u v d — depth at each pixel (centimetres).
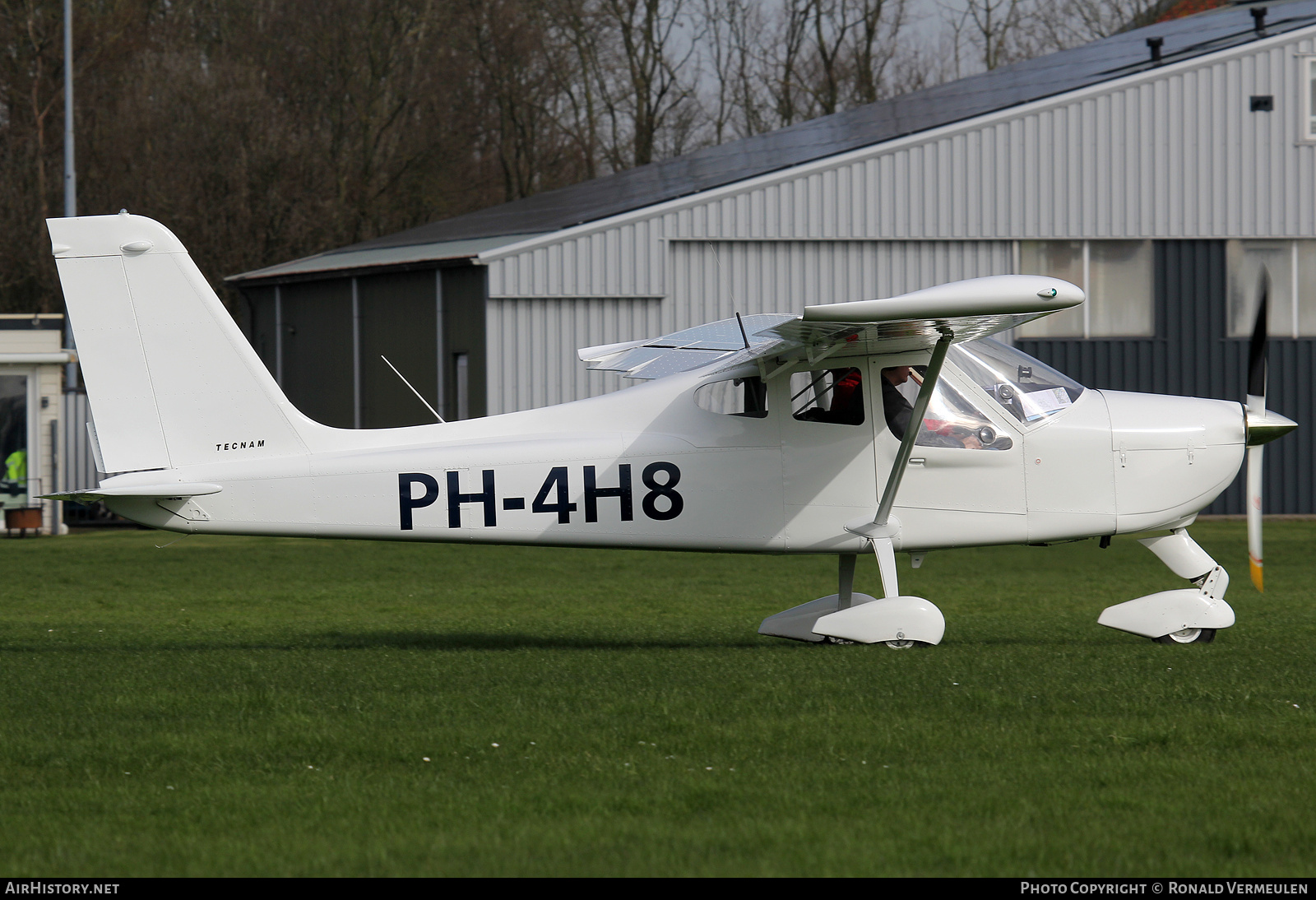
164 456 3091
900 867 1542
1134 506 3139
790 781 1891
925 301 2588
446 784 1895
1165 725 2183
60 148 12731
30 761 2034
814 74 15962
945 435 3100
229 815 1753
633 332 7600
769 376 3062
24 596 4788
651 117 15475
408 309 8481
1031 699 2402
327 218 13150
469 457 3105
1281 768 1928
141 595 4838
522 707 2384
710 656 3005
